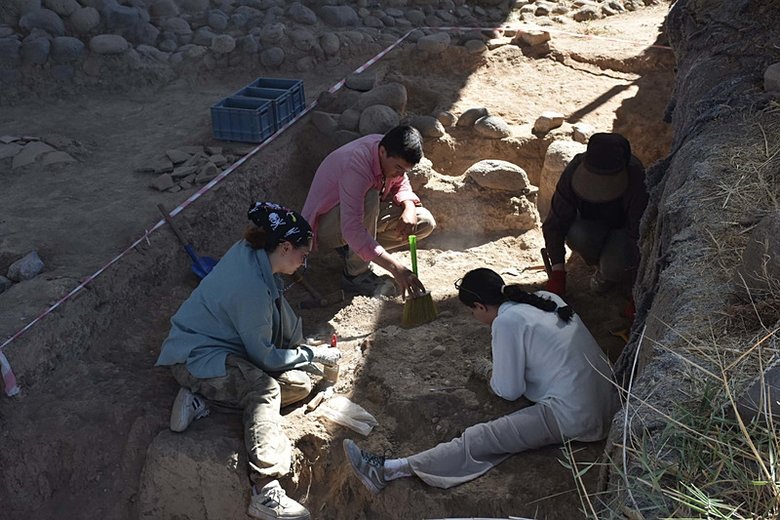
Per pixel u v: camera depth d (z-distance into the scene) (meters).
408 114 7.07
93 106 7.27
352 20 8.39
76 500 4.26
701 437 2.38
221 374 4.23
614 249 5.05
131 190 5.94
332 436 4.30
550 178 6.07
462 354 4.74
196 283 5.44
